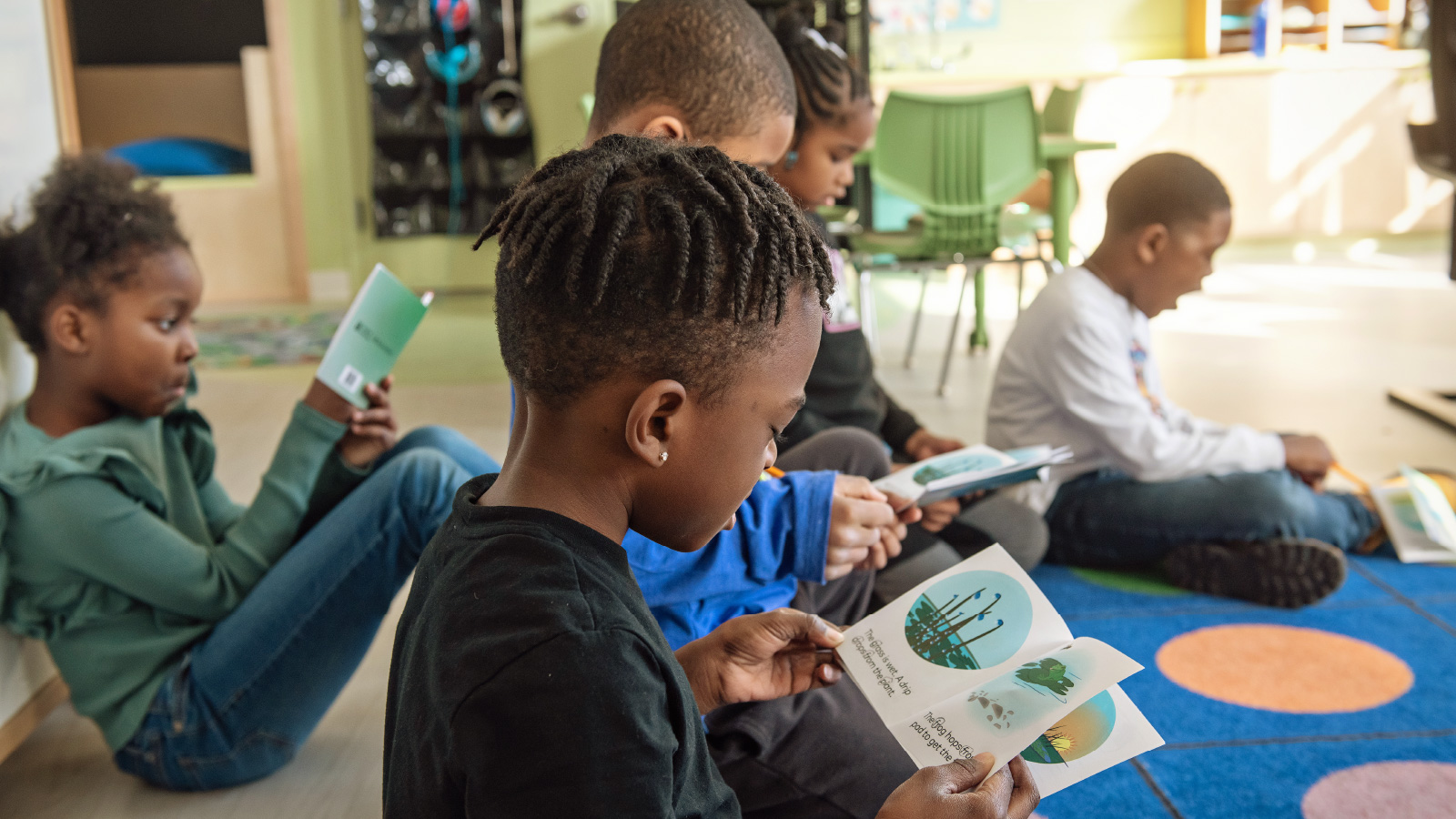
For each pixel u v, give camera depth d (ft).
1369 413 9.37
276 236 16.84
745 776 3.43
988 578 3.19
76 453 4.06
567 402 1.93
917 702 2.80
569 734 1.75
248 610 4.19
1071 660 2.84
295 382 11.35
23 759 4.73
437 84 16.01
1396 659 5.26
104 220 4.00
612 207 1.84
